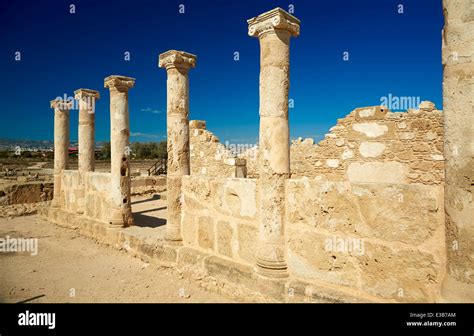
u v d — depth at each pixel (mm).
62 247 8461
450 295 3135
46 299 5320
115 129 8477
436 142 9367
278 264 4711
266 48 4848
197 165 15516
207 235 5992
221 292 5363
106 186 9055
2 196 15242
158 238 7246
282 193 4746
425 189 3516
